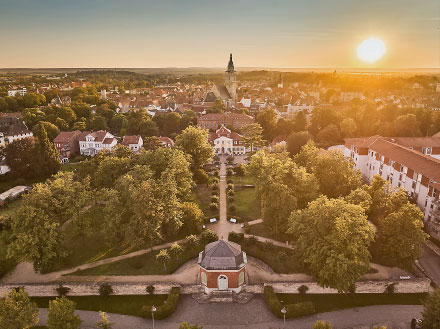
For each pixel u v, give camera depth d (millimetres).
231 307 58500
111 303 60000
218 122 179000
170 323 55438
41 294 61781
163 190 73812
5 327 46750
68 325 46938
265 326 54562
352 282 55344
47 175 124188
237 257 61062
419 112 151125
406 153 94750
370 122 155250
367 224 59594
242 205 95812
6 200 102312
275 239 77125
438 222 75375
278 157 99062
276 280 63781
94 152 154125
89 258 71688
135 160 97812
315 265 57656
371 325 54375
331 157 88688
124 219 72438
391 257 63500
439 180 76375
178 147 110875
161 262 65500
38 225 62969
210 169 127062
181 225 74875
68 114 188500
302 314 56062
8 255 61938
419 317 55875
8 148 121438
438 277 64750
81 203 69062
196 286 61500
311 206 62969
